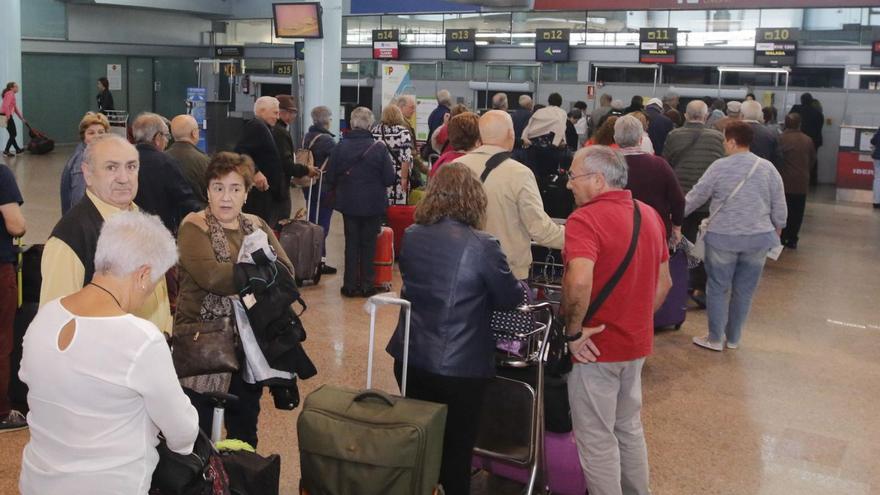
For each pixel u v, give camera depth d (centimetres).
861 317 721
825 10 1797
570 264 324
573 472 368
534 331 341
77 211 307
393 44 2273
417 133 1231
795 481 419
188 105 1795
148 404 220
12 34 1819
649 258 336
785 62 1833
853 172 1442
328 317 658
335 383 521
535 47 2097
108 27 2395
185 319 327
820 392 542
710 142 706
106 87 2102
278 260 335
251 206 695
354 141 690
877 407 520
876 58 1736
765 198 589
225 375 326
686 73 1972
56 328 219
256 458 283
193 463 238
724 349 623
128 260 223
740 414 501
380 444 280
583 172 339
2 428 437
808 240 1072
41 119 2281
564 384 368
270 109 704
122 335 217
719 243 596
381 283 744
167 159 485
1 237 425
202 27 2658
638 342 336
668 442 458
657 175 540
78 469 216
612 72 2038
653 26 1986
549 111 851
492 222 411
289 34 1180
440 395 320
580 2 1988
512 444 361
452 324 317
